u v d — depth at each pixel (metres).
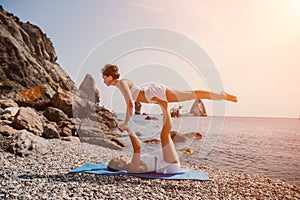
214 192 5.13
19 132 7.83
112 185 5.03
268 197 5.18
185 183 5.48
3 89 27.91
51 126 11.13
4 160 6.25
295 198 5.22
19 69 33.91
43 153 7.53
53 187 4.68
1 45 35.47
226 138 18.95
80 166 6.20
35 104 15.73
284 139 18.41
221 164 10.27
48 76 37.69
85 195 4.42
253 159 12.02
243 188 5.60
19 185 4.68
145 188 5.01
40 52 44.62
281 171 9.62
